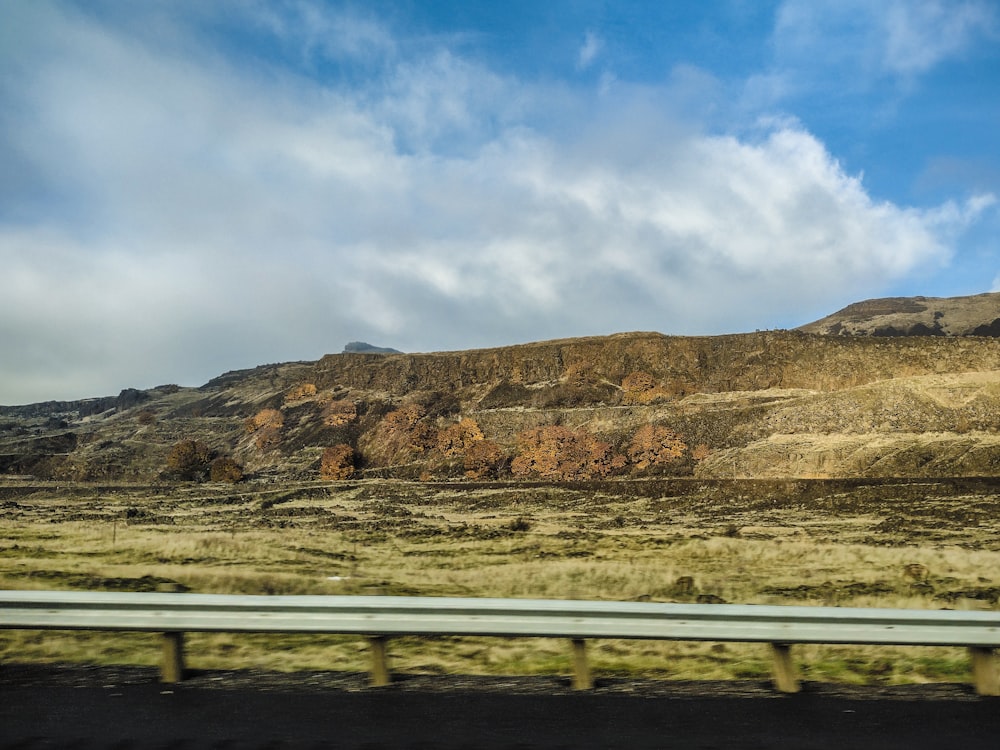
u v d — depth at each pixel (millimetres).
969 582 19828
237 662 10602
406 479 89438
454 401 119750
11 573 20328
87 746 6707
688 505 55375
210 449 118750
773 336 116062
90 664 9984
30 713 7641
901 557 24484
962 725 7414
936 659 11227
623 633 8438
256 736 6969
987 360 101812
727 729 7238
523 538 37219
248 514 57000
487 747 6695
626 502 58312
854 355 107875
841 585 19781
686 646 12484
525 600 8445
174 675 8891
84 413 184875
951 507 45531
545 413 100625
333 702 8055
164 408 158375
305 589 19188
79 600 8539
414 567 26625
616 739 6926
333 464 95688
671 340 120250
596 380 117125
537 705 8008
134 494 76250
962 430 70938
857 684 9109
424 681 9023
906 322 174500
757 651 12148
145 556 28719
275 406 133500
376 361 135625
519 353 126812
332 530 43250
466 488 72062
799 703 8148
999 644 8414
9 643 11438
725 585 20062
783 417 81375
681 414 91250
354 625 8516
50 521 48750
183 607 8547
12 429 154875
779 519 45875
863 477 64000
